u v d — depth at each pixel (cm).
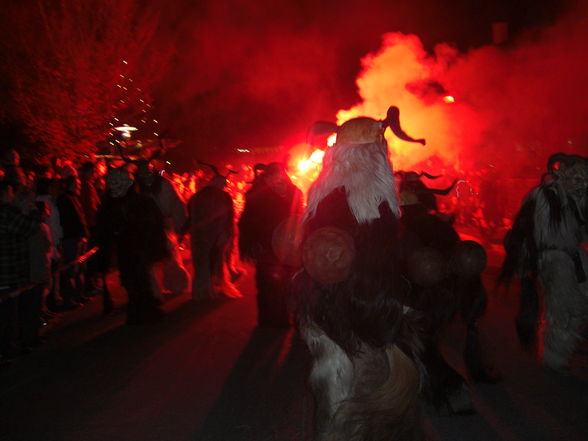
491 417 603
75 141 2216
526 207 728
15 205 794
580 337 723
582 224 714
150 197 991
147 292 980
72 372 754
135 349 848
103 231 1045
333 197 416
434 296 575
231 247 1216
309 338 421
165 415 619
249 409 633
